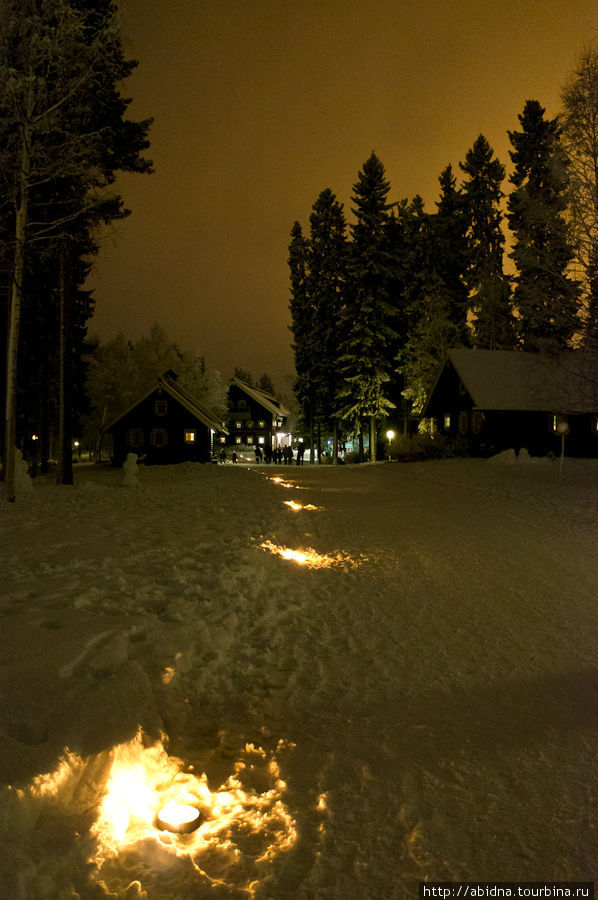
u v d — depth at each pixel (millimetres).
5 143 13250
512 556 11758
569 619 7887
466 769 4066
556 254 23594
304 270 73188
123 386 86875
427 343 56625
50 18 12508
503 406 44531
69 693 3904
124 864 2896
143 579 7184
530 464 35562
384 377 58219
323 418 72250
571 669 6148
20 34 12273
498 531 14703
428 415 55219
